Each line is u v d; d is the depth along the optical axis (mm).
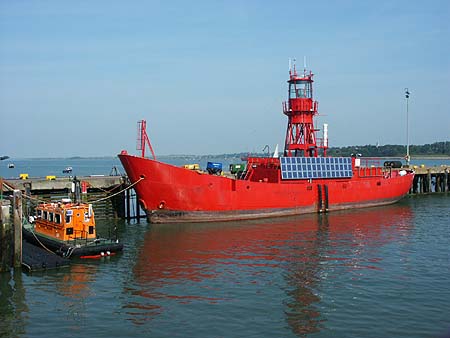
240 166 58938
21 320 20500
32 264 27734
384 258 30844
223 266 28984
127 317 20781
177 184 42312
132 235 38656
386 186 58438
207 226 42562
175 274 27266
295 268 28500
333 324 19891
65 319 20609
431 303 22234
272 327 19625
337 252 32594
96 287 24875
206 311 21422
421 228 41969
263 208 47062
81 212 32531
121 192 46344
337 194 53031
